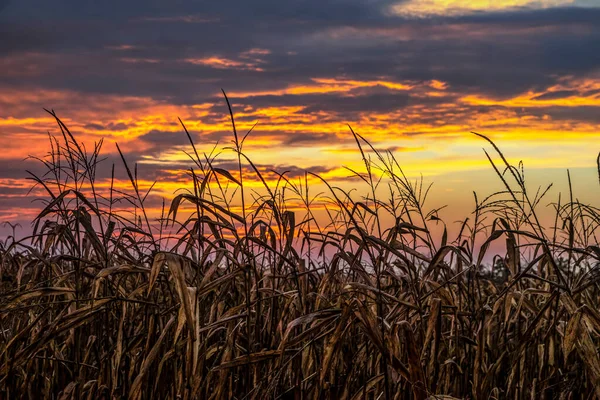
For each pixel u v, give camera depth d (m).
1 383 4.64
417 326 4.96
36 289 4.65
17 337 4.52
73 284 5.64
